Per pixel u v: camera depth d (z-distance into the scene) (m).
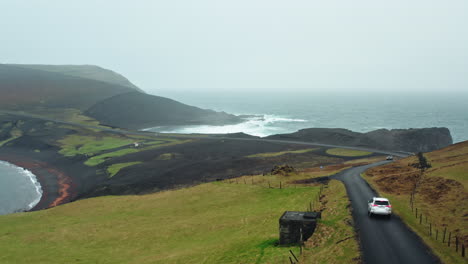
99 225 48.06
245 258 26.72
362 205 35.44
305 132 167.00
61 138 181.38
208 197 55.12
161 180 87.56
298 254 24.48
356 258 21.55
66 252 39.22
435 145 153.62
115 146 158.50
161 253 35.16
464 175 39.78
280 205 44.56
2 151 165.00
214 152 129.50
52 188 104.25
